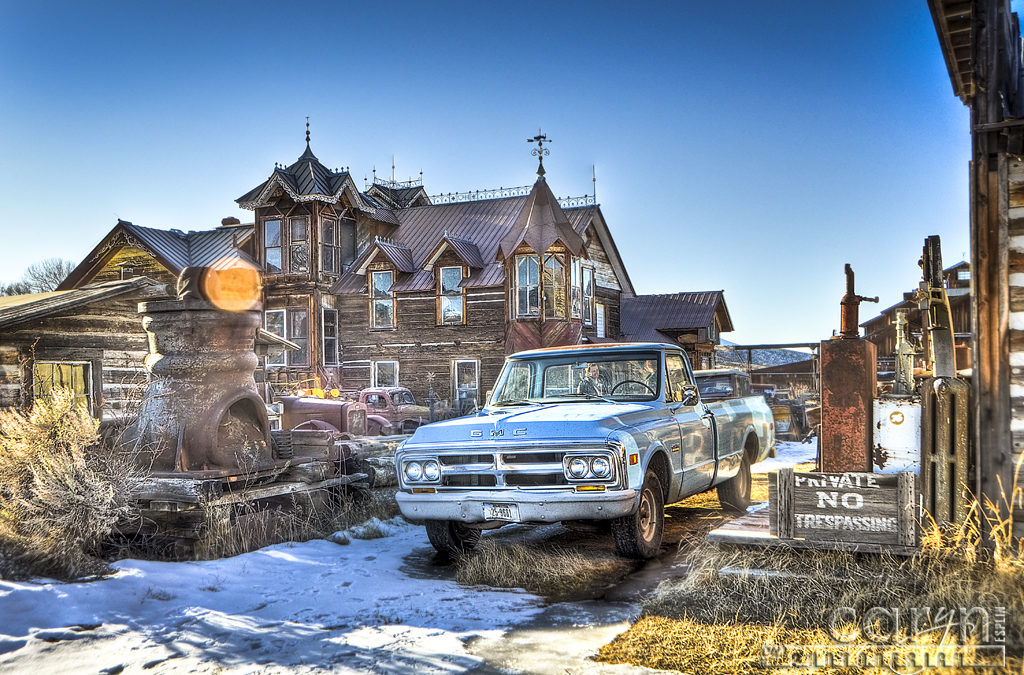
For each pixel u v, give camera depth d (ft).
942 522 18.29
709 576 19.19
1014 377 18.37
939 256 20.48
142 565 22.33
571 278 104.83
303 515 29.12
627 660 15.10
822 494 19.33
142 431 27.22
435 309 107.14
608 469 21.89
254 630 17.37
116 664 15.34
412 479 24.20
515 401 28.37
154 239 112.78
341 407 57.00
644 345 28.04
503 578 21.52
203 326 27.71
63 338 44.68
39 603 18.63
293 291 109.09
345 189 112.27
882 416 19.65
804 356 248.93
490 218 117.60
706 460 28.94
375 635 16.97
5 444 24.30
